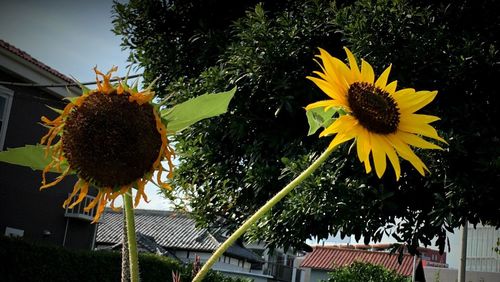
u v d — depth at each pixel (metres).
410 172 5.60
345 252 31.08
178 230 27.50
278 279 36.03
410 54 5.46
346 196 5.37
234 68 6.13
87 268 10.79
